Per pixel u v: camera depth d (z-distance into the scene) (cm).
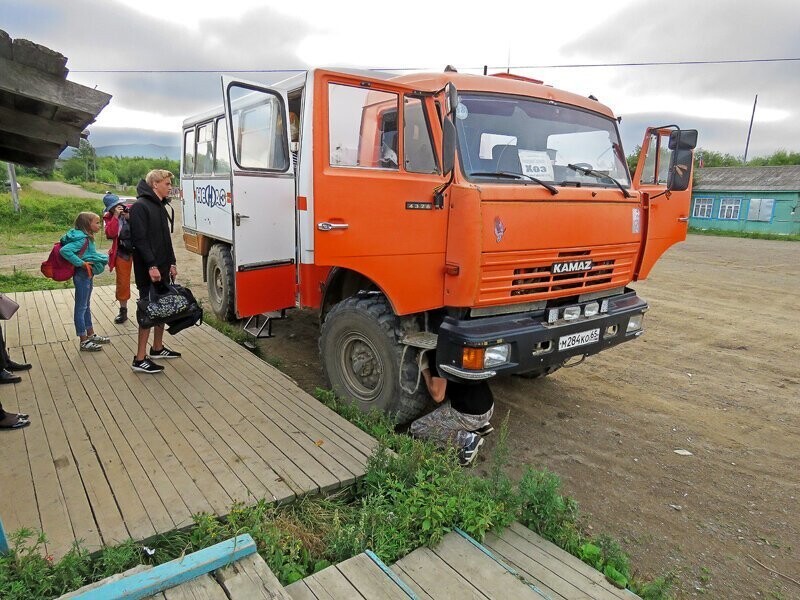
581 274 419
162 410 397
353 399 445
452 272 370
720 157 5422
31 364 489
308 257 387
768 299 1058
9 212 2250
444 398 425
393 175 372
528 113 420
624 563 276
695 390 568
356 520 286
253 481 305
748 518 345
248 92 469
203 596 212
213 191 690
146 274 461
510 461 409
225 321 716
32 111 288
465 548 266
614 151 482
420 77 403
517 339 368
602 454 425
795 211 2972
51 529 255
